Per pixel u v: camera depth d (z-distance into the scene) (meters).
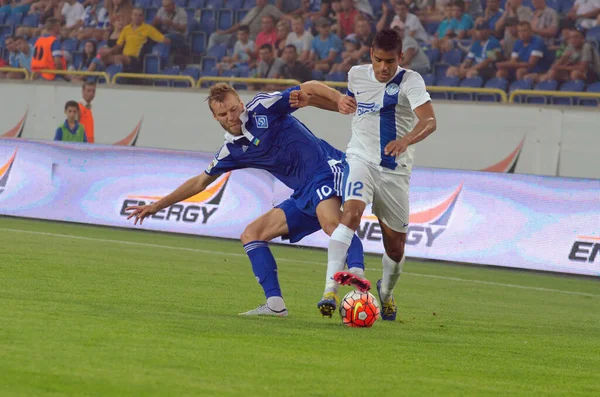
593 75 35.28
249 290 16.66
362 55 37.69
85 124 37.03
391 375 8.58
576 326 14.94
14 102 38.03
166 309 12.73
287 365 8.62
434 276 22.50
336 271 12.09
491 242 25.11
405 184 13.08
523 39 35.84
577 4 36.12
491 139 31.55
